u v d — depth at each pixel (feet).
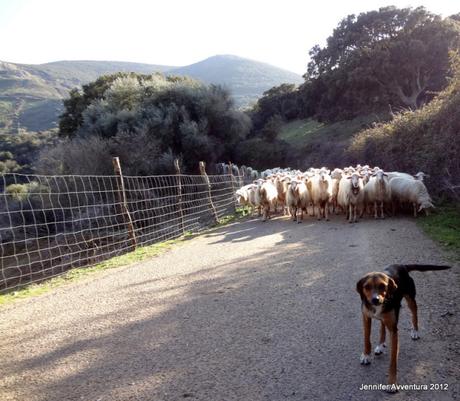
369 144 75.61
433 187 49.80
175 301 24.81
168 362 17.53
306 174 58.29
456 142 44.47
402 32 136.26
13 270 54.70
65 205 71.61
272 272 28.94
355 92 136.56
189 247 41.55
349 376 15.55
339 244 35.42
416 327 17.72
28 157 159.02
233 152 142.10
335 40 159.63
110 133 109.09
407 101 132.05
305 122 183.83
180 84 129.49
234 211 69.97
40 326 22.65
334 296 23.22
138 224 64.44
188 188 82.79
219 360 17.38
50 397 15.65
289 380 15.58
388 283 14.67
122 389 15.81
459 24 134.82
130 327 21.48
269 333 19.45
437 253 29.27
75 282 31.63
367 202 47.91
